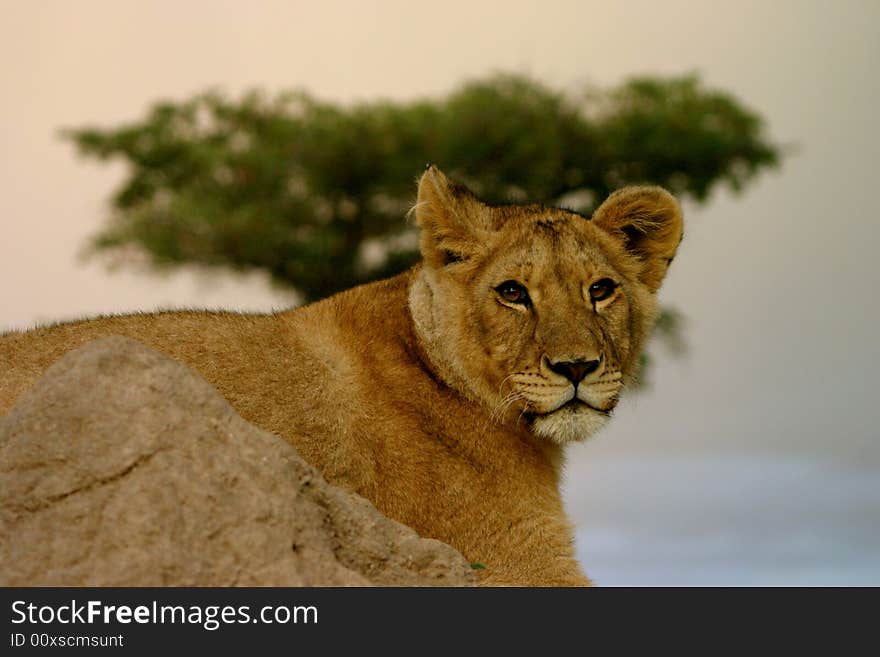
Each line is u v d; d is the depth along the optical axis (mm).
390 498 12719
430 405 13062
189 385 9195
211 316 13070
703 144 44594
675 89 45969
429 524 12781
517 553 12906
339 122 45062
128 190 47500
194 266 44906
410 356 13266
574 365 12633
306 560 8922
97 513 8734
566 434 12742
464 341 13195
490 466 13062
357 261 45250
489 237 13352
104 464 8859
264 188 44906
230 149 45781
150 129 47500
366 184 44656
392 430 12820
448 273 13312
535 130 44000
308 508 9133
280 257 44250
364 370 12977
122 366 9172
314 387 12688
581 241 13367
